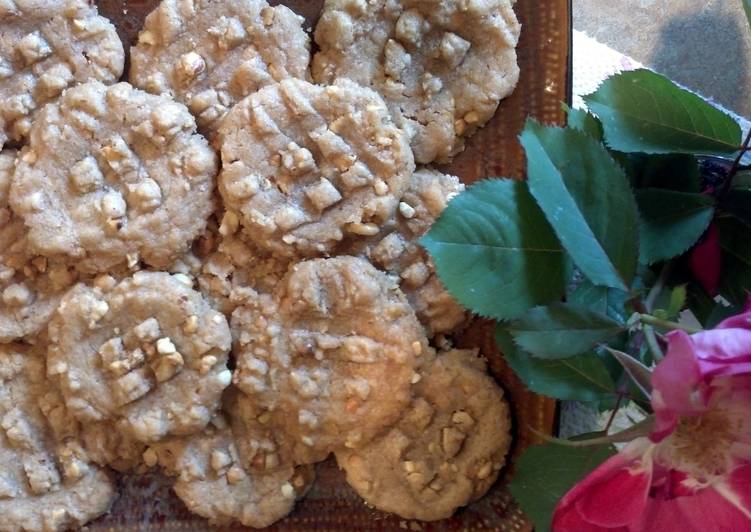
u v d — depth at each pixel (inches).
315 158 13.2
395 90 13.6
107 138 13.3
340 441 13.5
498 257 11.4
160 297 13.2
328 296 13.2
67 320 13.4
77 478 13.9
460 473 13.6
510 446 13.7
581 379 11.5
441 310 13.6
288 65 13.5
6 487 13.7
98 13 13.9
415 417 13.5
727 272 12.4
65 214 13.2
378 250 13.4
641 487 9.5
